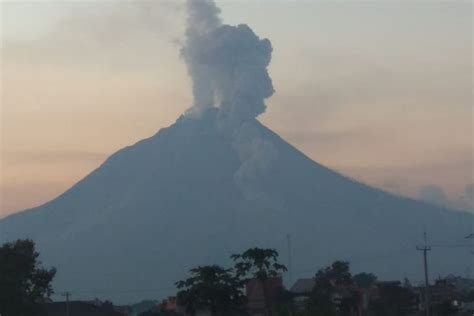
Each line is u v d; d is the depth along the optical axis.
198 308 186.50
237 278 189.00
